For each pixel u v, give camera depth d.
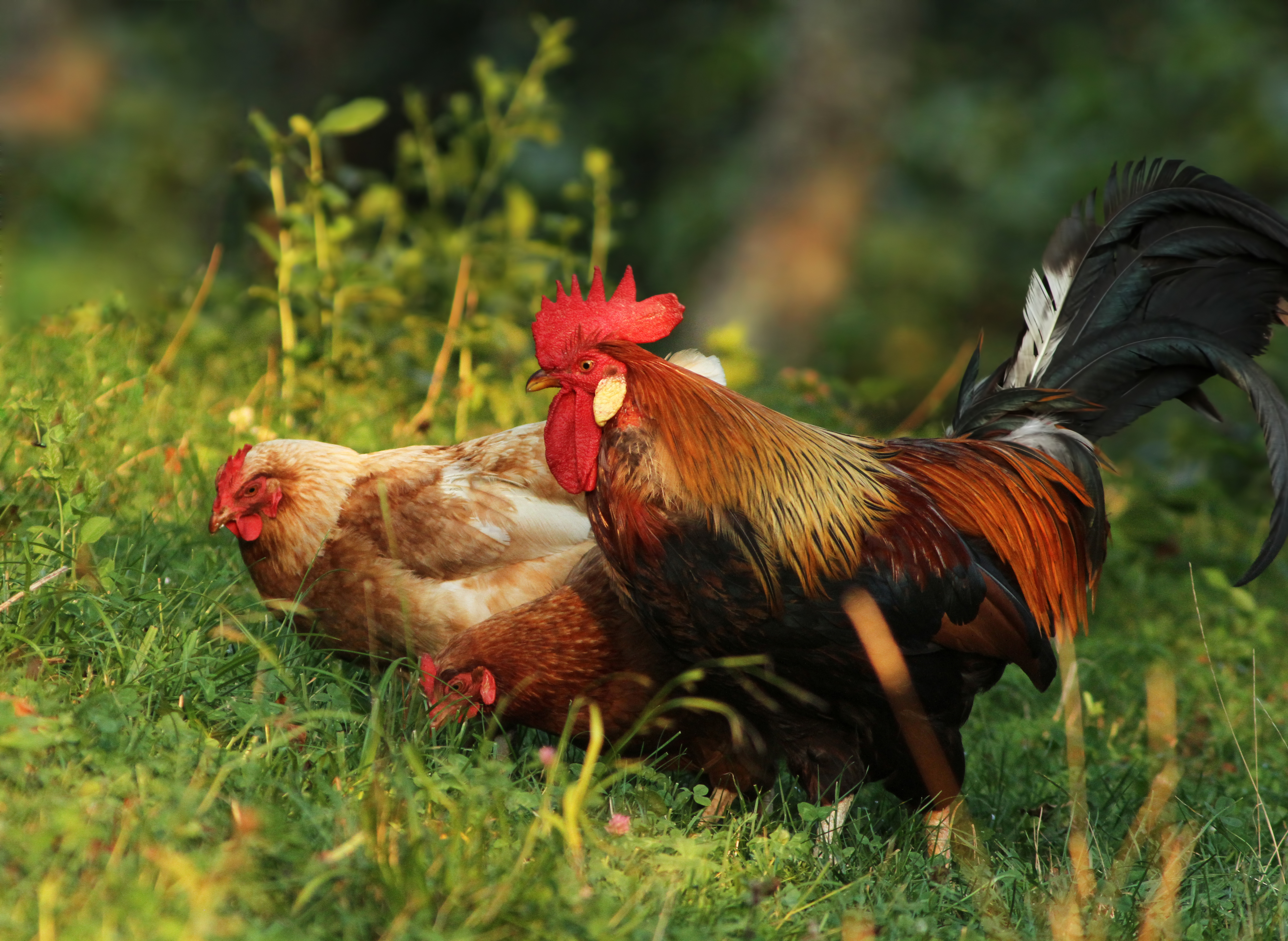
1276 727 9.40
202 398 12.08
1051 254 9.33
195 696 6.43
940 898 6.51
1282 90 28.52
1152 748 9.63
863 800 8.34
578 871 5.44
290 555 8.07
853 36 28.97
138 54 23.22
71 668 6.56
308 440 9.57
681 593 6.99
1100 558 8.73
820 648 7.01
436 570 8.07
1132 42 31.75
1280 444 8.50
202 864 4.81
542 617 7.63
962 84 31.39
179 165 19.41
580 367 7.12
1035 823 7.71
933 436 16.94
